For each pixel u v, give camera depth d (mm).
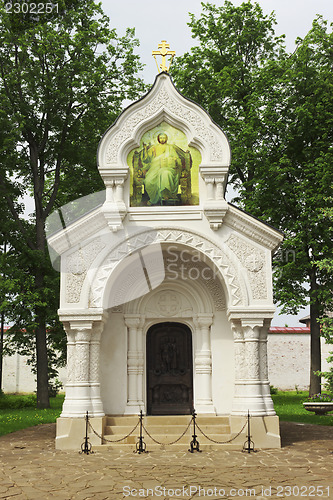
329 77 25188
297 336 39750
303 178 26297
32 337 28375
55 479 9688
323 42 25938
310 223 24562
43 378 25828
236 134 26969
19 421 19781
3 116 24234
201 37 29406
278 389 38906
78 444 13367
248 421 12953
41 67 25797
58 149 26219
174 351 16250
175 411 15805
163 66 16125
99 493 8641
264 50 28688
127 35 27344
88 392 13930
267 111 25578
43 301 25672
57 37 25000
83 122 26578
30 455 12422
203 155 15289
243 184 27172
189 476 9875
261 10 28578
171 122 15617
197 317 15953
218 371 15477
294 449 13133
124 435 13758
